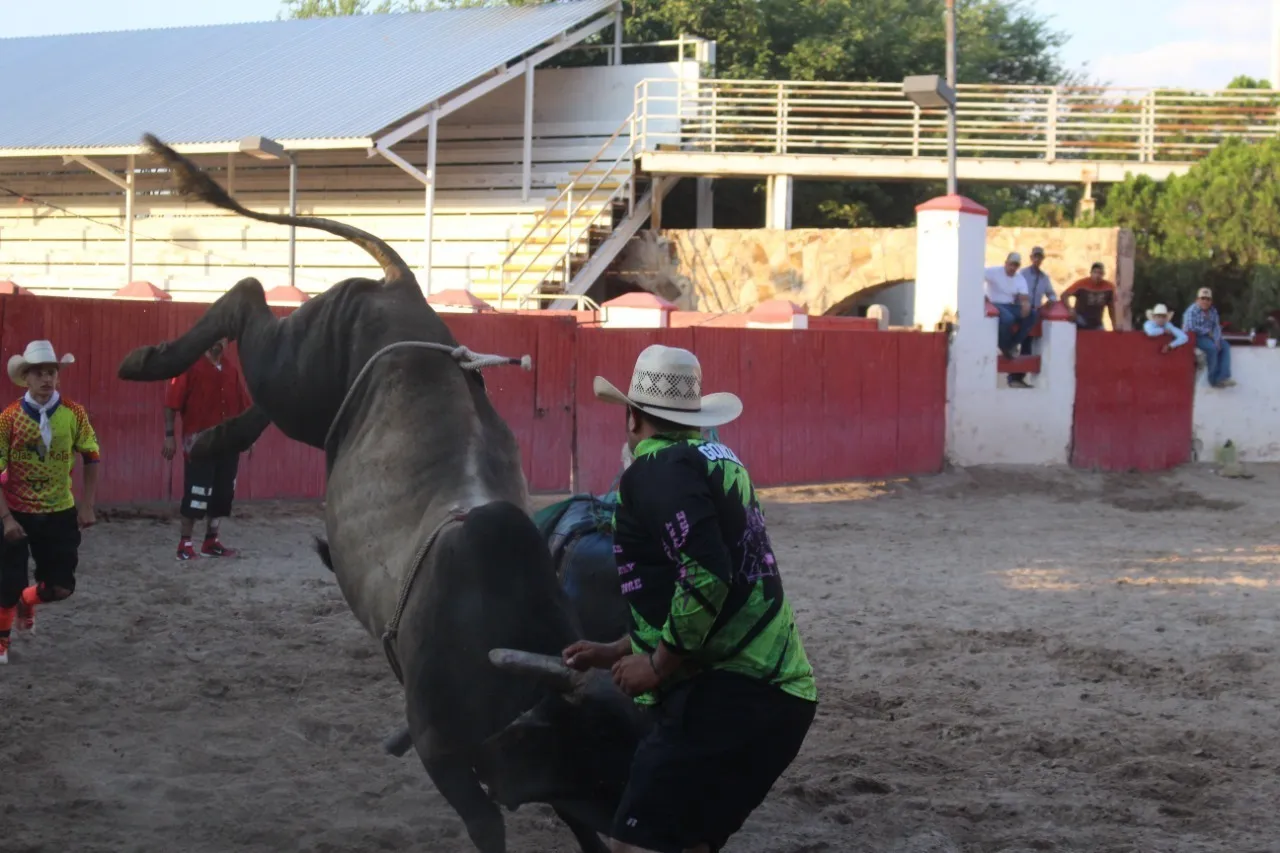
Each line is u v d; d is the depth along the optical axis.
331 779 6.56
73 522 8.52
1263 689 8.77
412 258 29.75
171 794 6.27
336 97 28.42
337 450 5.80
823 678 8.82
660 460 4.16
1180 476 21.67
